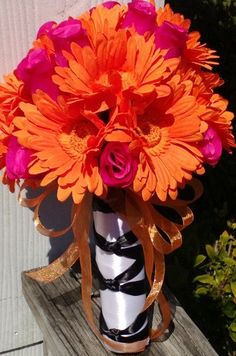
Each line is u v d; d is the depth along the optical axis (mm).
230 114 846
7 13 870
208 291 1328
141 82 766
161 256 906
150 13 807
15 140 803
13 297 1052
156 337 951
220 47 1937
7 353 1100
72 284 1018
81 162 776
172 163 785
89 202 887
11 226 992
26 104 788
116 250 892
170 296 1021
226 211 1523
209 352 938
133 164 760
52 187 905
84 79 758
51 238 1026
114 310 914
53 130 780
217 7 2045
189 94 790
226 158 1664
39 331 1096
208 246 1363
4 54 893
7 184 878
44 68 780
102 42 756
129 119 756
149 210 879
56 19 902
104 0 921
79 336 949
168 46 801
